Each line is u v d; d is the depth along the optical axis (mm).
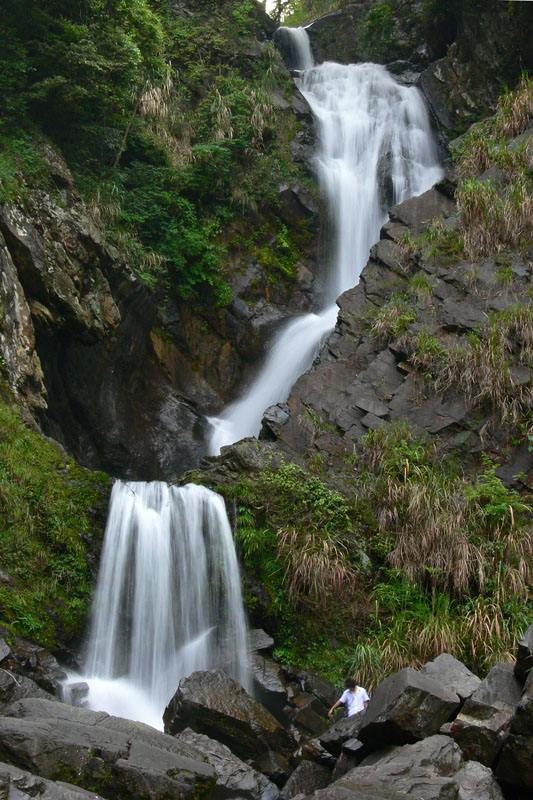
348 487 11305
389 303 13391
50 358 11867
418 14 23078
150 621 9578
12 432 9742
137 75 14883
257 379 15820
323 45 24531
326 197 19297
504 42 18516
